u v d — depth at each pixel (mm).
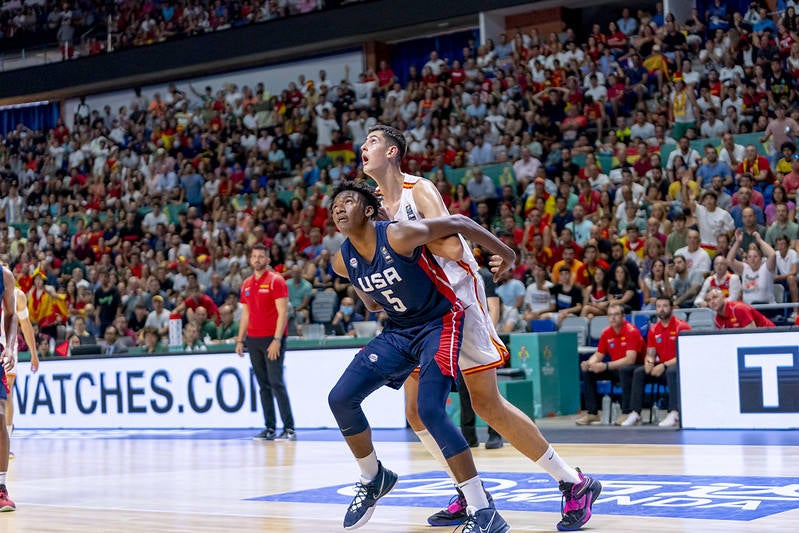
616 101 14086
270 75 19125
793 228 10086
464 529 3439
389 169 3963
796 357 7289
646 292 10250
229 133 17891
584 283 10680
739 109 12891
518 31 16109
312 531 3955
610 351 8734
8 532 4230
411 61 18406
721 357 7641
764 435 7043
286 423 8477
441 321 3627
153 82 20281
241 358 9672
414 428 4008
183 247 14820
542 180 12352
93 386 10805
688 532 3549
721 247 9883
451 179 13711
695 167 11719
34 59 20484
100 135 19500
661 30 14375
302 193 14852
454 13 16812
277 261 13398
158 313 12250
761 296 9336
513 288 10805
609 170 12977
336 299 11508
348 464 6445
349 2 17672
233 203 15820
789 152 11312
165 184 17281
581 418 8805
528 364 9453
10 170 20547
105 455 7840
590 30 17078
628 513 4020
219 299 12742
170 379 10195
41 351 11609
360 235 3586
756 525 3615
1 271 5223
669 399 8391
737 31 13727
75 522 4449
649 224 10758
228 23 19000
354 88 17047
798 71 12867
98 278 14594
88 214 17188
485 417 3740
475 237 3596
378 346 3734
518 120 14367
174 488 5594
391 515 4273
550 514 4117
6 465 4984
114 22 19906
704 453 6145
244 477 5965
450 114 15266
